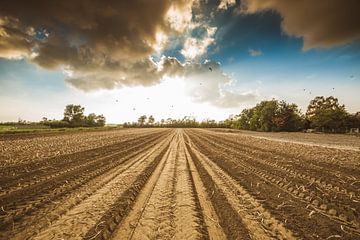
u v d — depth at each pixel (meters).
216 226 4.37
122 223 4.48
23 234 3.95
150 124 143.12
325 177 8.35
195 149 18.30
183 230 4.19
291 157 13.51
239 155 14.61
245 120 76.75
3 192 6.33
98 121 96.81
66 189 6.67
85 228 4.20
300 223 4.51
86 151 15.45
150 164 11.24
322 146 20.61
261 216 4.85
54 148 16.81
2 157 12.39
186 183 7.70
